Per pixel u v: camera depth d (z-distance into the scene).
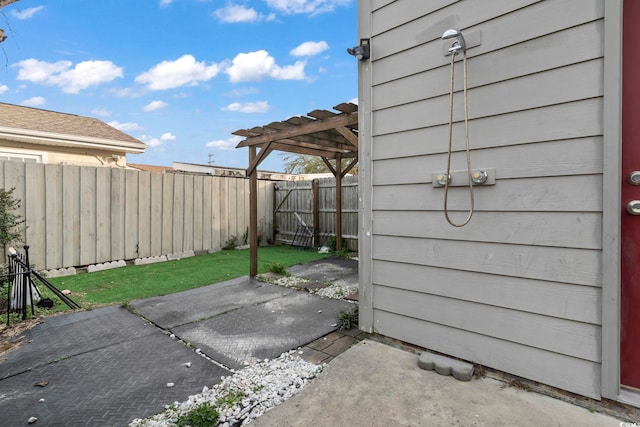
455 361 2.17
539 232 1.88
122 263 6.11
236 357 2.55
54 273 5.31
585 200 1.74
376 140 2.61
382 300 2.62
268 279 4.95
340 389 2.00
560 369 1.83
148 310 3.65
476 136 2.10
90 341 2.86
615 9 1.62
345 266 5.93
